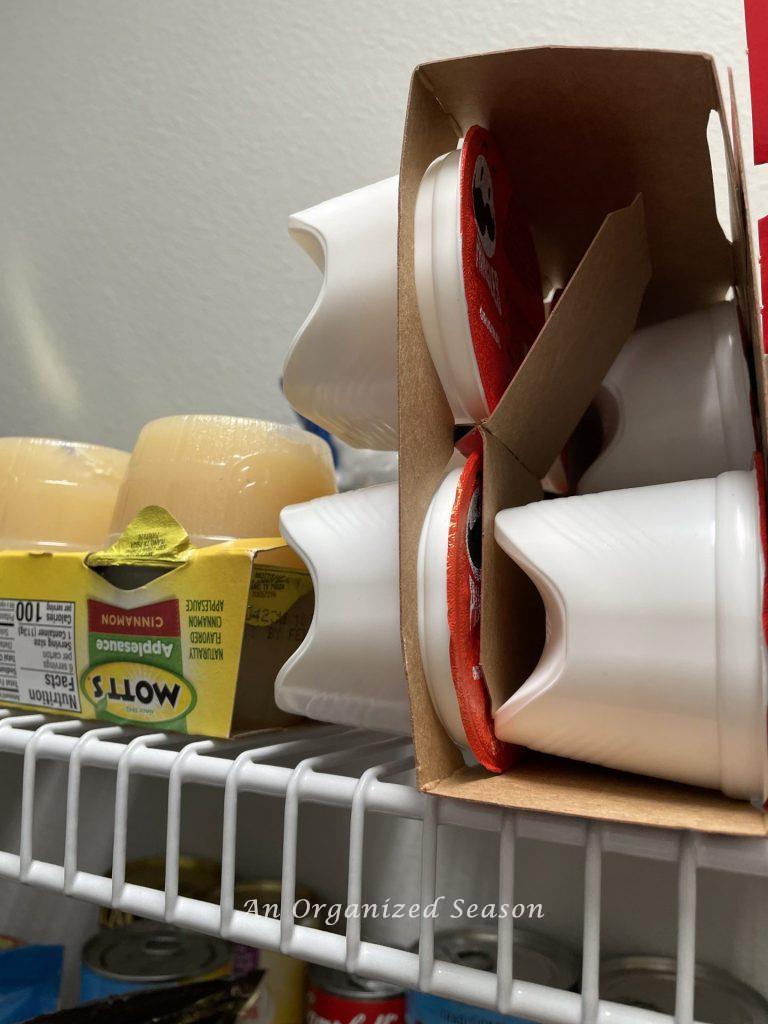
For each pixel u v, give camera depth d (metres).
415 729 0.26
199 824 0.59
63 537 0.48
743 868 0.23
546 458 0.36
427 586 0.28
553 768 0.30
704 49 0.52
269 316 0.64
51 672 0.41
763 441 0.24
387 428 0.40
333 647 0.33
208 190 0.67
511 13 0.57
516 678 0.32
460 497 0.28
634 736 0.26
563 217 0.39
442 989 0.27
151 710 0.38
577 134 0.33
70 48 0.74
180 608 0.37
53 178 0.73
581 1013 0.25
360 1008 0.45
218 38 0.68
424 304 0.30
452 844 0.52
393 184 0.36
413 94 0.29
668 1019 0.24
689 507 0.26
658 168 0.34
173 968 0.47
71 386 0.71
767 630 0.23
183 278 0.67
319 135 0.63
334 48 0.63
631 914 0.47
